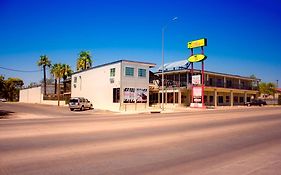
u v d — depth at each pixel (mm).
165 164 7332
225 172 6625
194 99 46750
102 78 43125
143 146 9859
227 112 31469
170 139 11508
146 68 41312
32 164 7105
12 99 100125
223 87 56969
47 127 15227
